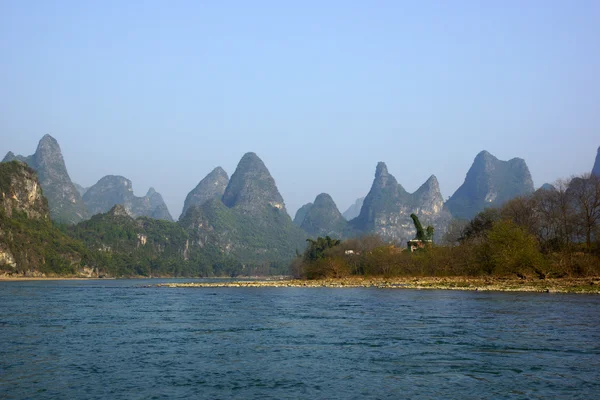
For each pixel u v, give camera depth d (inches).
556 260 3673.7
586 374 962.1
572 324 1546.5
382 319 1761.8
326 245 7190.0
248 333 1469.0
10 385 899.4
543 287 3002.0
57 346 1252.5
